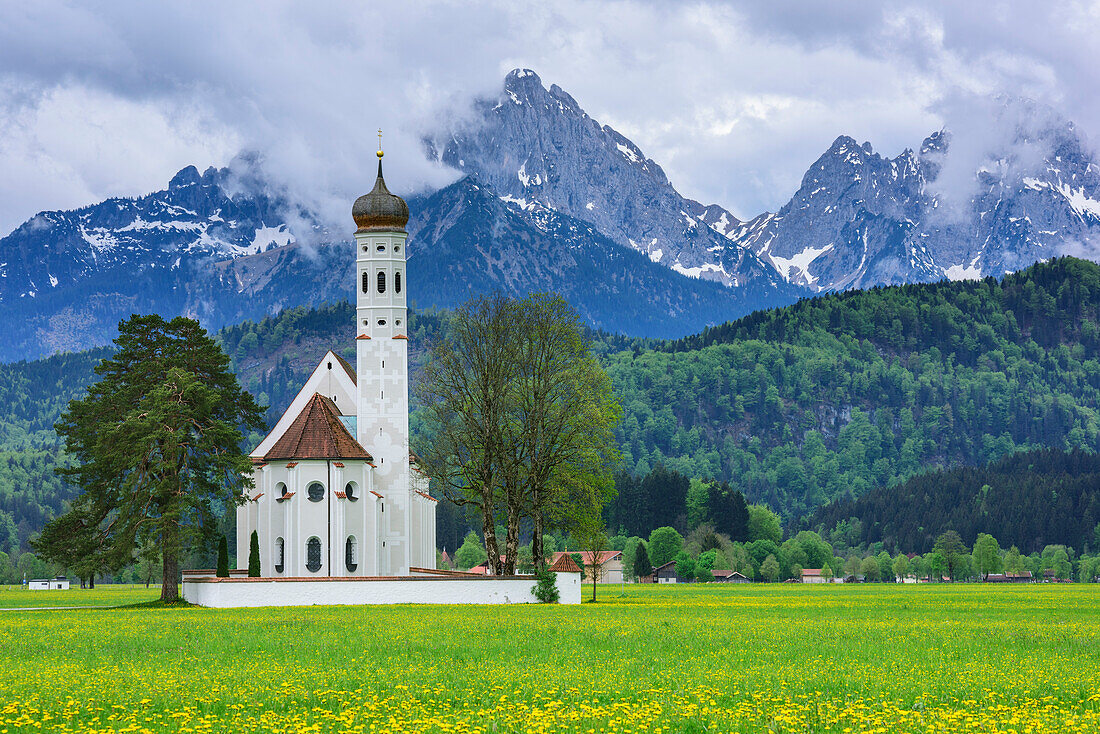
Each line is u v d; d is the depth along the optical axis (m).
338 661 60.41
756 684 51.66
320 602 114.38
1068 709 46.41
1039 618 98.44
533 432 124.06
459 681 52.66
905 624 87.06
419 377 128.50
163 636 75.56
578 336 128.12
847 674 55.00
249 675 54.81
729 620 91.12
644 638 72.62
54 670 57.03
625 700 47.72
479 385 125.25
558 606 114.19
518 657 61.78
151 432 115.81
